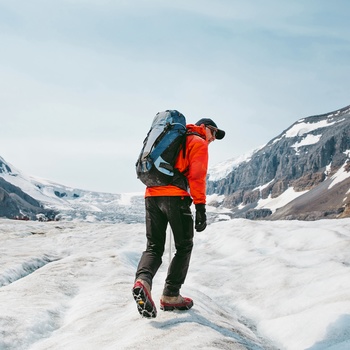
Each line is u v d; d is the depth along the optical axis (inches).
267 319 165.5
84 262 253.6
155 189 121.6
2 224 605.9
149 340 101.7
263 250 314.7
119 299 164.9
